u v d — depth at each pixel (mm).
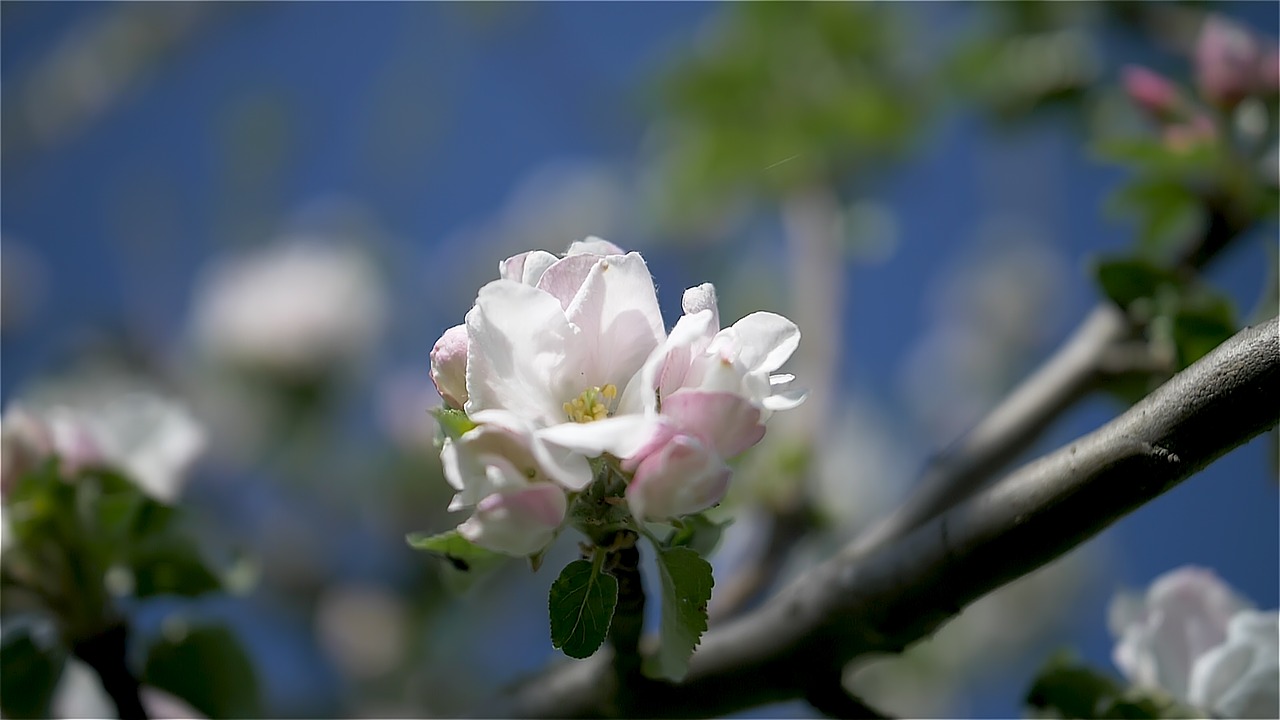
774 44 1055
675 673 585
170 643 709
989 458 728
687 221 1141
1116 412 740
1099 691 658
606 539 583
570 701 642
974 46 1040
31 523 674
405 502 1207
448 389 577
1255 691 646
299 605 1152
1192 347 688
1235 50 733
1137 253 748
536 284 582
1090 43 1020
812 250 958
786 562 771
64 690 713
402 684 1116
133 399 713
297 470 1242
